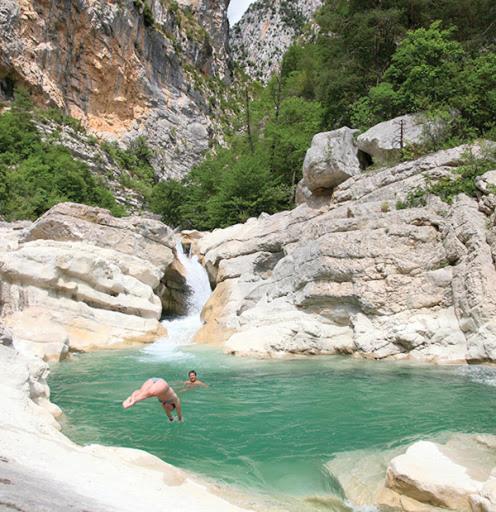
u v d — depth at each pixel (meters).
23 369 7.55
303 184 23.41
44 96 56.03
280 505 5.23
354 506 5.26
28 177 39.69
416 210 15.49
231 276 19.98
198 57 96.81
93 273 17.42
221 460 6.55
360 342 14.04
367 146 21.59
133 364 13.59
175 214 38.78
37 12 56.97
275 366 13.02
